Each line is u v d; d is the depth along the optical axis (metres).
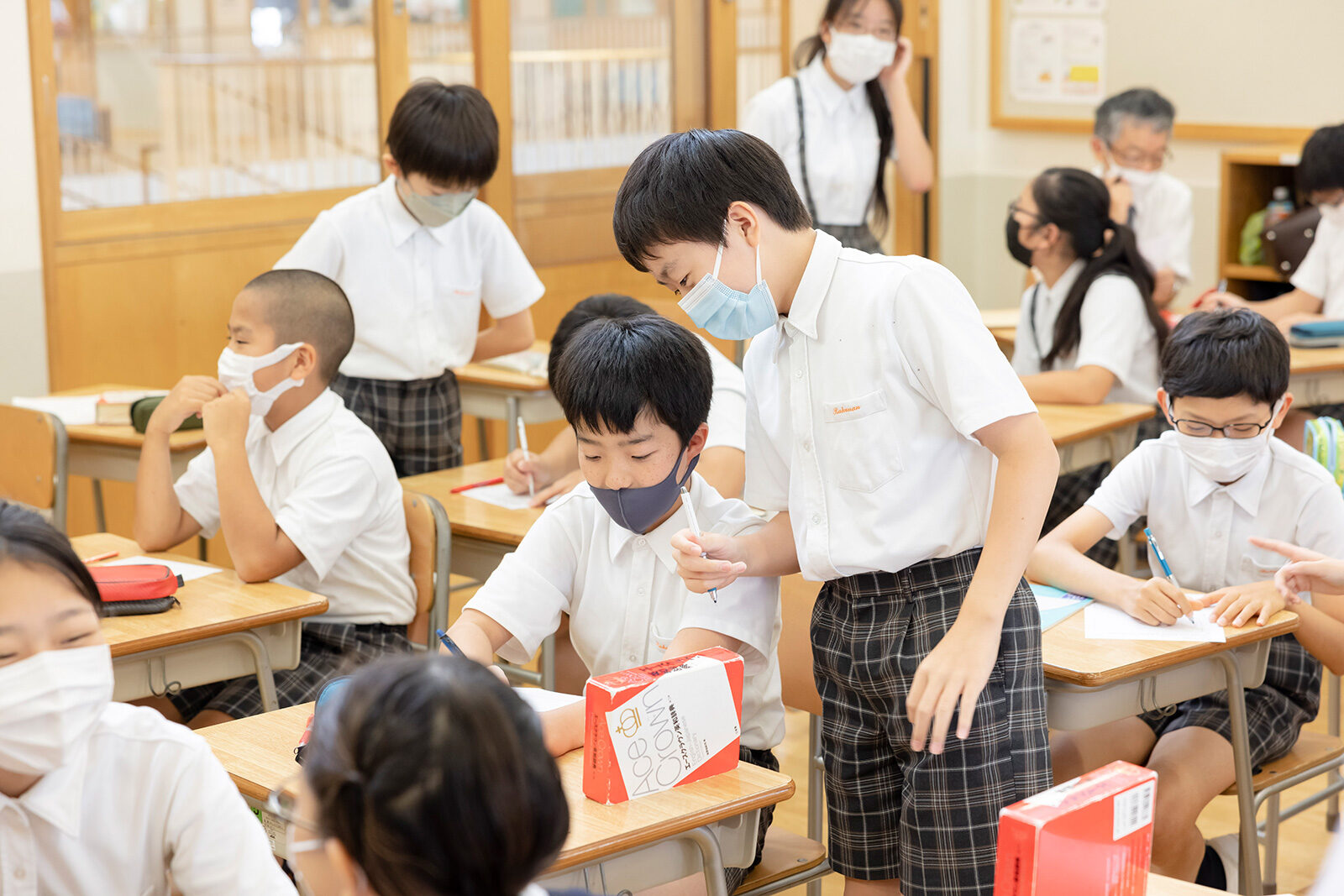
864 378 1.57
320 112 4.42
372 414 3.17
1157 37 5.76
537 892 0.87
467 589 4.27
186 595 2.16
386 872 0.71
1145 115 4.69
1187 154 5.76
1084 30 5.96
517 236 4.89
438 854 0.70
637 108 5.14
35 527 1.13
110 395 3.33
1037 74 6.14
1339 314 4.08
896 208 6.19
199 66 4.14
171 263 4.16
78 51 3.89
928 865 1.58
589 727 1.42
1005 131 6.32
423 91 2.92
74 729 1.14
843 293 1.58
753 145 1.55
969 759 1.55
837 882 2.58
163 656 2.01
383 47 4.52
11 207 3.81
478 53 4.70
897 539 1.57
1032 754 1.57
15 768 1.15
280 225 4.38
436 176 2.91
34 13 3.79
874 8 3.86
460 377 3.77
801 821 2.80
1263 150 5.34
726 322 1.57
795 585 2.04
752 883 1.73
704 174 1.51
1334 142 4.00
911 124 4.17
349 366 3.16
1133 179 4.76
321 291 2.40
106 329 4.05
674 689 1.44
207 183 4.21
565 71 4.92
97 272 4.01
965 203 6.43
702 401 1.68
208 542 4.16
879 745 1.67
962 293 1.57
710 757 1.47
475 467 3.10
